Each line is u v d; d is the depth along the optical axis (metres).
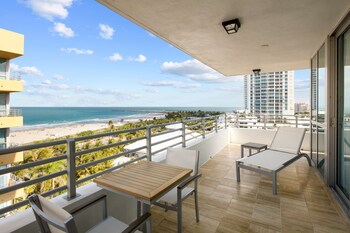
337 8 2.17
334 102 2.99
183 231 2.13
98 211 1.95
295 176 3.70
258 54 4.02
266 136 6.58
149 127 2.96
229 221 2.30
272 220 2.31
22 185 1.49
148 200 1.45
